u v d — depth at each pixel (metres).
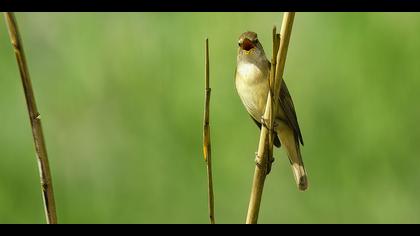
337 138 11.18
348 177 11.12
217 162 11.04
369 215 11.05
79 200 11.11
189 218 11.01
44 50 11.62
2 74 11.29
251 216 4.67
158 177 11.12
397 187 11.07
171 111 11.23
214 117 11.09
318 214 11.09
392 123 11.12
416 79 11.10
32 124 3.84
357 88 11.18
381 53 11.14
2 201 10.95
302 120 11.27
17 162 11.16
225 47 11.11
